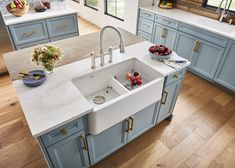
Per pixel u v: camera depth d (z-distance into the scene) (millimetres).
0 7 2730
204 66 2900
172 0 3561
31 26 2750
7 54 1776
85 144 1386
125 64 1793
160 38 3443
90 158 1558
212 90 2809
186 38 2979
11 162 1799
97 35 2188
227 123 2256
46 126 1069
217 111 2430
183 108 2461
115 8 4766
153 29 3496
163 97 1787
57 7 3160
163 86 1690
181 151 1924
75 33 3270
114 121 1407
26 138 2023
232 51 2449
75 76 1494
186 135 2092
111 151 1727
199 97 2662
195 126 2205
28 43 2852
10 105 2439
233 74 2553
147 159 1847
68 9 3162
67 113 1159
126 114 1466
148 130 2139
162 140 2029
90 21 5434
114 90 1764
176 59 1769
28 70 1552
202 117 2328
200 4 3143
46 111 1169
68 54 1802
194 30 2805
